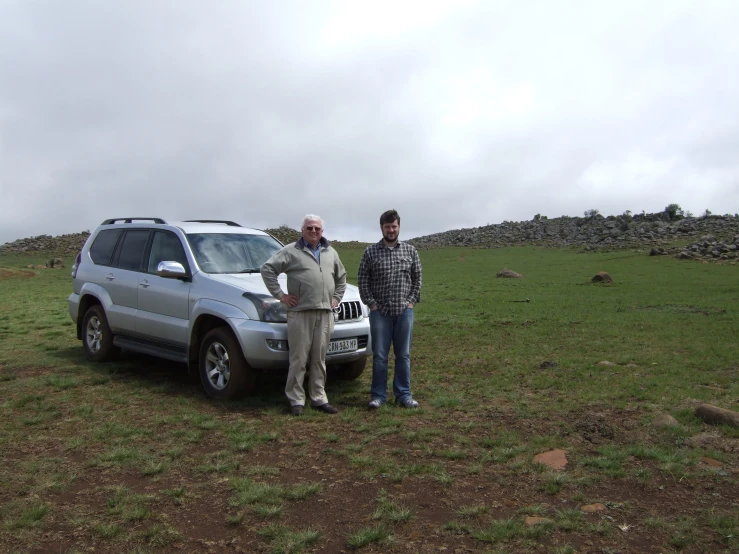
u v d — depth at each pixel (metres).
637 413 5.85
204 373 6.67
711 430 5.29
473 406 6.19
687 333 11.11
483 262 44.94
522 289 22.72
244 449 4.93
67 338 11.05
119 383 7.36
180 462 4.65
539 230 69.56
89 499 3.99
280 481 4.27
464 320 13.54
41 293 22.34
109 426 5.55
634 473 4.36
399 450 4.86
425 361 8.78
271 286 5.91
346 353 6.71
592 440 5.06
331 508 3.83
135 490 4.13
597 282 25.05
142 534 3.49
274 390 6.97
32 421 5.71
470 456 4.75
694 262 35.84
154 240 7.94
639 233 56.94
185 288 7.06
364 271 6.25
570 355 9.05
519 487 4.14
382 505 3.84
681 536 3.41
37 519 3.68
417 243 71.88
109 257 8.55
